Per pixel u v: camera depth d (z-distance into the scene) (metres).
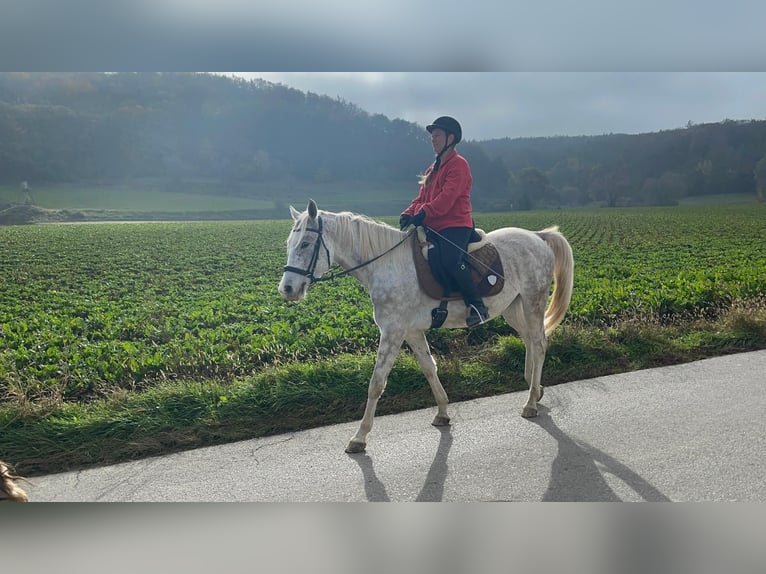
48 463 5.18
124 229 48.12
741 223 36.47
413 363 6.93
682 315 9.92
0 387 6.86
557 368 7.23
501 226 42.00
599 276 16.00
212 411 5.97
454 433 5.44
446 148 5.58
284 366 6.92
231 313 11.66
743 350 7.83
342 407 6.26
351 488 4.44
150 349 8.88
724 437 4.98
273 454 5.18
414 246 5.48
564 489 4.27
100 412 5.93
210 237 39.53
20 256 27.06
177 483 4.66
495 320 9.44
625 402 5.99
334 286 14.30
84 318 12.53
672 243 26.20
